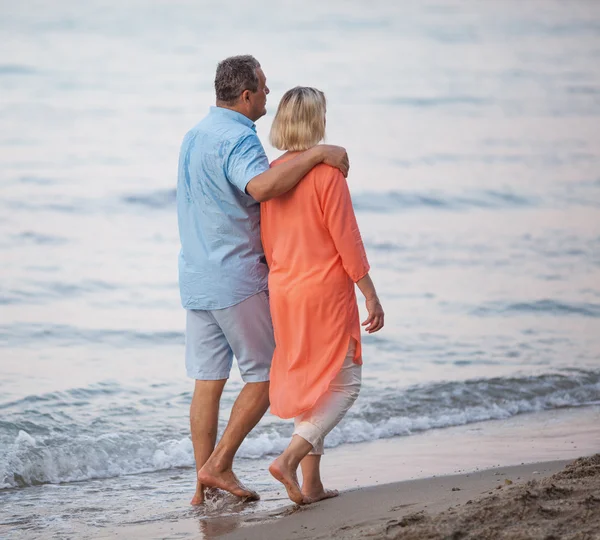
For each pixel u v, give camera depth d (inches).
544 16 3417.8
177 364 610.5
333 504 301.9
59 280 892.6
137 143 1782.7
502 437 439.5
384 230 1184.2
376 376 561.3
